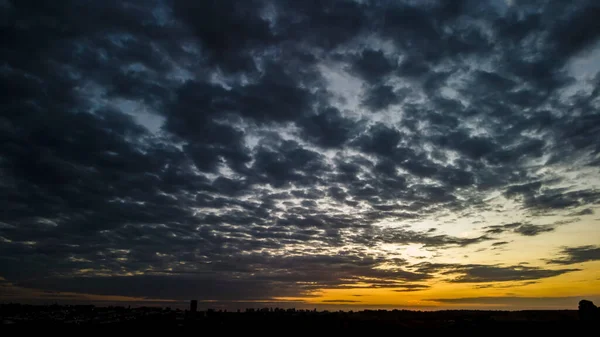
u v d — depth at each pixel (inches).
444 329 1739.7
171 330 1724.9
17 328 1717.5
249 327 1808.6
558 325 1716.3
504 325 1759.4
